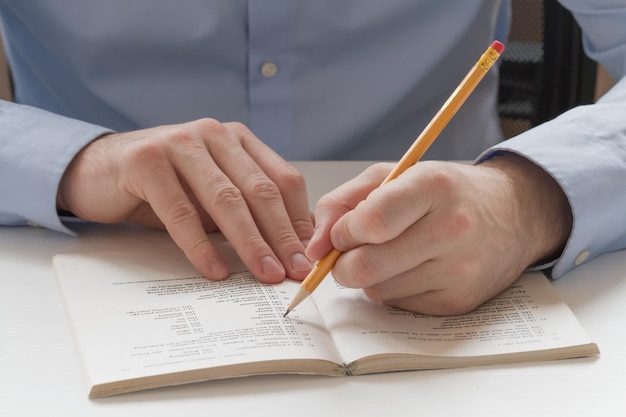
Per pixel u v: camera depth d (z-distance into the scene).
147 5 1.27
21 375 0.72
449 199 0.79
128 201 0.94
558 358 0.76
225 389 0.70
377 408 0.68
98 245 0.95
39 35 1.31
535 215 0.88
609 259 0.96
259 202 0.89
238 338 0.74
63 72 1.34
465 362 0.74
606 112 0.98
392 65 1.35
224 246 0.93
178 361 0.71
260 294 0.82
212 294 0.82
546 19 1.46
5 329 0.78
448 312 0.80
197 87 1.33
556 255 0.92
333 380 0.72
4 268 0.90
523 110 1.52
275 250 0.88
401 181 0.78
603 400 0.70
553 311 0.82
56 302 0.83
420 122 1.43
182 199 0.89
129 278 0.85
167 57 1.31
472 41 1.39
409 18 1.33
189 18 1.28
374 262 0.77
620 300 0.86
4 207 0.99
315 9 1.29
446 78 1.41
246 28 1.30
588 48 1.38
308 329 0.76
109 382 0.69
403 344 0.75
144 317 0.77
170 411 0.67
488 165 0.92
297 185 0.94
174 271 0.87
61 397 0.69
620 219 0.92
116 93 1.32
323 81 1.34
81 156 0.99
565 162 0.90
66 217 1.03
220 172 0.90
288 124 1.36
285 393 0.70
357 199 0.83
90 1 1.27
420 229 0.78
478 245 0.79
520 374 0.73
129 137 1.00
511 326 0.79
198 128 0.95
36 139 1.00
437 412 0.68
